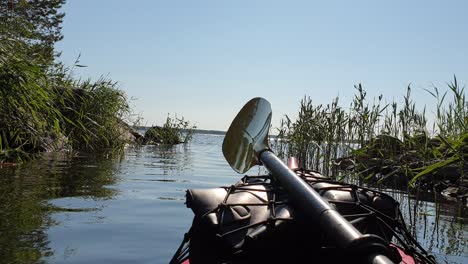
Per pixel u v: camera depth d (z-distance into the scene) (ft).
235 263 5.82
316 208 5.69
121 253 8.52
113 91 35.12
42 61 21.84
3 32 19.39
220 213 6.34
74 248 8.61
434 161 16.49
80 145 33.01
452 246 10.59
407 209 16.14
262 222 5.90
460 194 19.34
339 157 26.45
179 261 7.14
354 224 6.27
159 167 25.67
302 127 27.20
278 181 7.26
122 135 40.52
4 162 20.48
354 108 22.34
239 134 10.41
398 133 20.67
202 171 25.31
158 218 11.73
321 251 5.98
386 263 4.58
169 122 59.82
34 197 13.33
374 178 23.24
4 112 18.52
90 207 12.49
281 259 5.91
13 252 8.07
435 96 17.12
